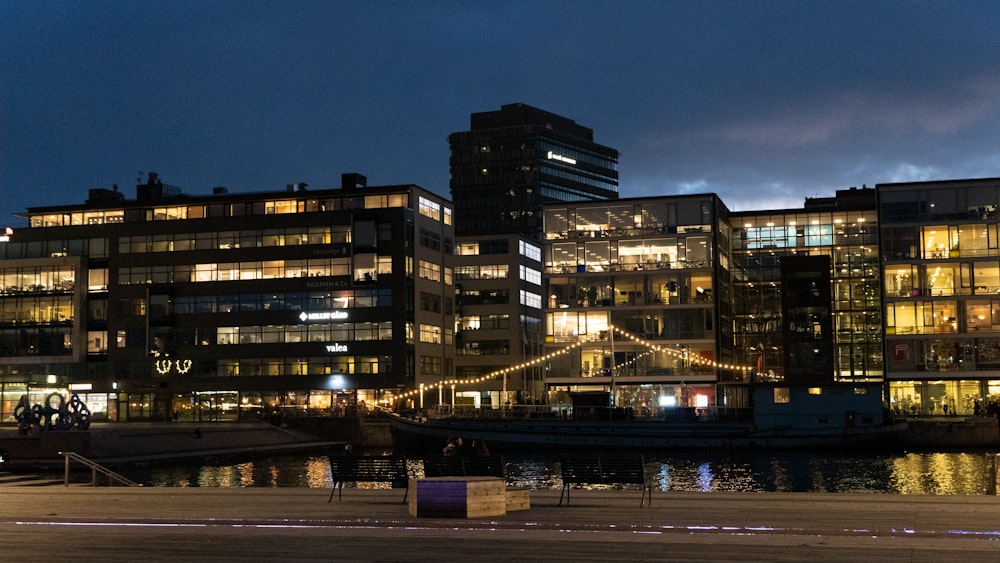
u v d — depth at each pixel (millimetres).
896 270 112062
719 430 87938
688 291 115438
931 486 59875
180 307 130750
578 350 116250
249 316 128625
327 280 126625
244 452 89250
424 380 130000
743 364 126438
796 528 26812
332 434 107062
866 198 136750
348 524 28172
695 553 23359
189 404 129125
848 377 126438
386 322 124938
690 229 116500
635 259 117000
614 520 28703
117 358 131375
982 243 110875
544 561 22641
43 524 28906
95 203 134750
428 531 26844
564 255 118500
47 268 133625
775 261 127938
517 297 149250
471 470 34062
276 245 128750
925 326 110625
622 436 88750
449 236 139250
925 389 110562
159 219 132625
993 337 109000
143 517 30203
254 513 31125
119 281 132500
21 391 133250
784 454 85375
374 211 126500
